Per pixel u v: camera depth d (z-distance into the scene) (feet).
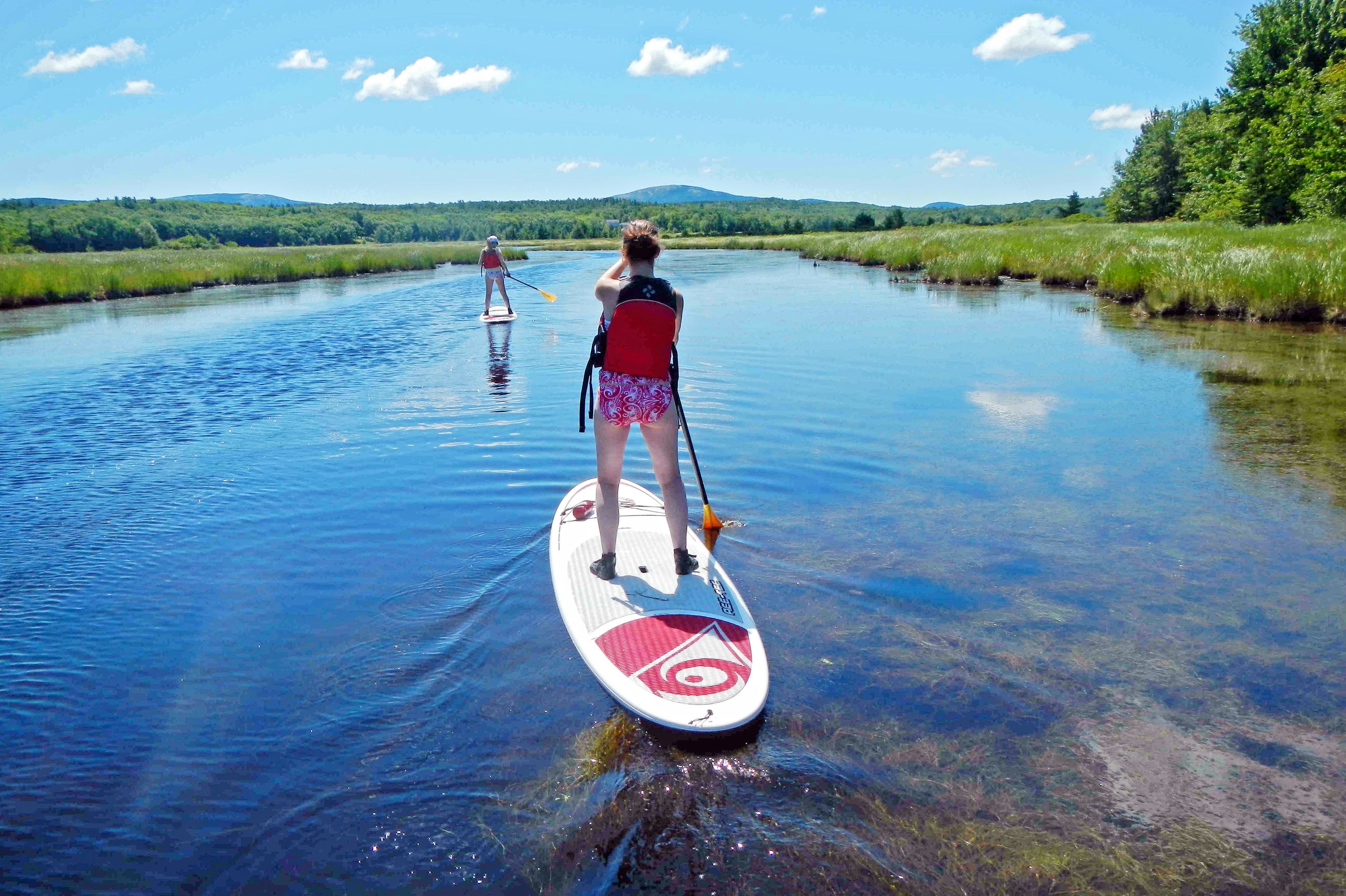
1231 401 24.45
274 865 7.34
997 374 29.22
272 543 14.84
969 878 7.04
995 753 8.74
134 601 12.69
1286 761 8.57
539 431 22.30
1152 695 9.78
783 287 68.23
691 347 35.81
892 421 22.80
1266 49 114.42
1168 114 192.75
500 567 13.66
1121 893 6.86
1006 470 18.49
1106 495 16.74
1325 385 26.22
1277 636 11.08
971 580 12.95
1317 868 7.12
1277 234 65.77
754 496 16.94
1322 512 15.53
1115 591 12.48
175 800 8.22
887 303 53.83
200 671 10.66
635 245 11.95
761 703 9.34
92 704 9.96
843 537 14.74
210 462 19.93
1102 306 49.75
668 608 11.51
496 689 10.07
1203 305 43.19
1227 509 15.84
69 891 7.06
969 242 95.20
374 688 10.17
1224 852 7.32
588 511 15.16
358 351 37.50
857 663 10.54
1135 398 25.18
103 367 33.76
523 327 46.16
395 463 19.58
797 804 7.99
